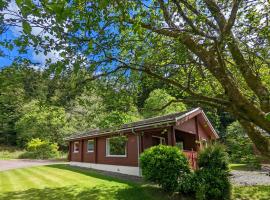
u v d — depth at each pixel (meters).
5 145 40.31
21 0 2.51
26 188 11.73
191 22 4.68
